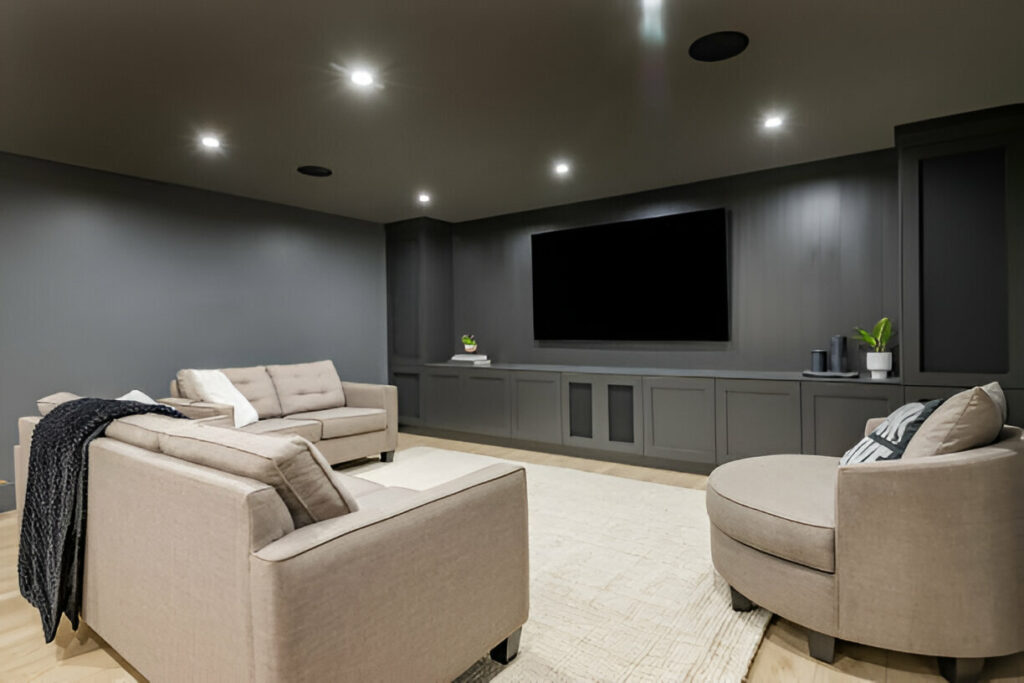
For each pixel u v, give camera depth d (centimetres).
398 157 352
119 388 378
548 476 378
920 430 169
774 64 236
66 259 355
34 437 187
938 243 299
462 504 145
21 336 336
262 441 128
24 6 186
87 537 165
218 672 119
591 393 431
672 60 231
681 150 347
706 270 418
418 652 132
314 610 110
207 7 189
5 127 293
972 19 202
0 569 239
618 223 460
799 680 156
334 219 523
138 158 346
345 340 531
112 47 214
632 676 158
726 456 372
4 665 169
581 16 199
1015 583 148
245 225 453
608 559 238
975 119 288
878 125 307
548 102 272
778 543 167
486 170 383
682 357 438
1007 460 148
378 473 391
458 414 511
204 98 261
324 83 248
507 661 164
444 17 198
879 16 200
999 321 286
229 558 114
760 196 399
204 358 424
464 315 568
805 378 348
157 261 398
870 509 152
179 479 127
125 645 151
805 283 384
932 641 148
